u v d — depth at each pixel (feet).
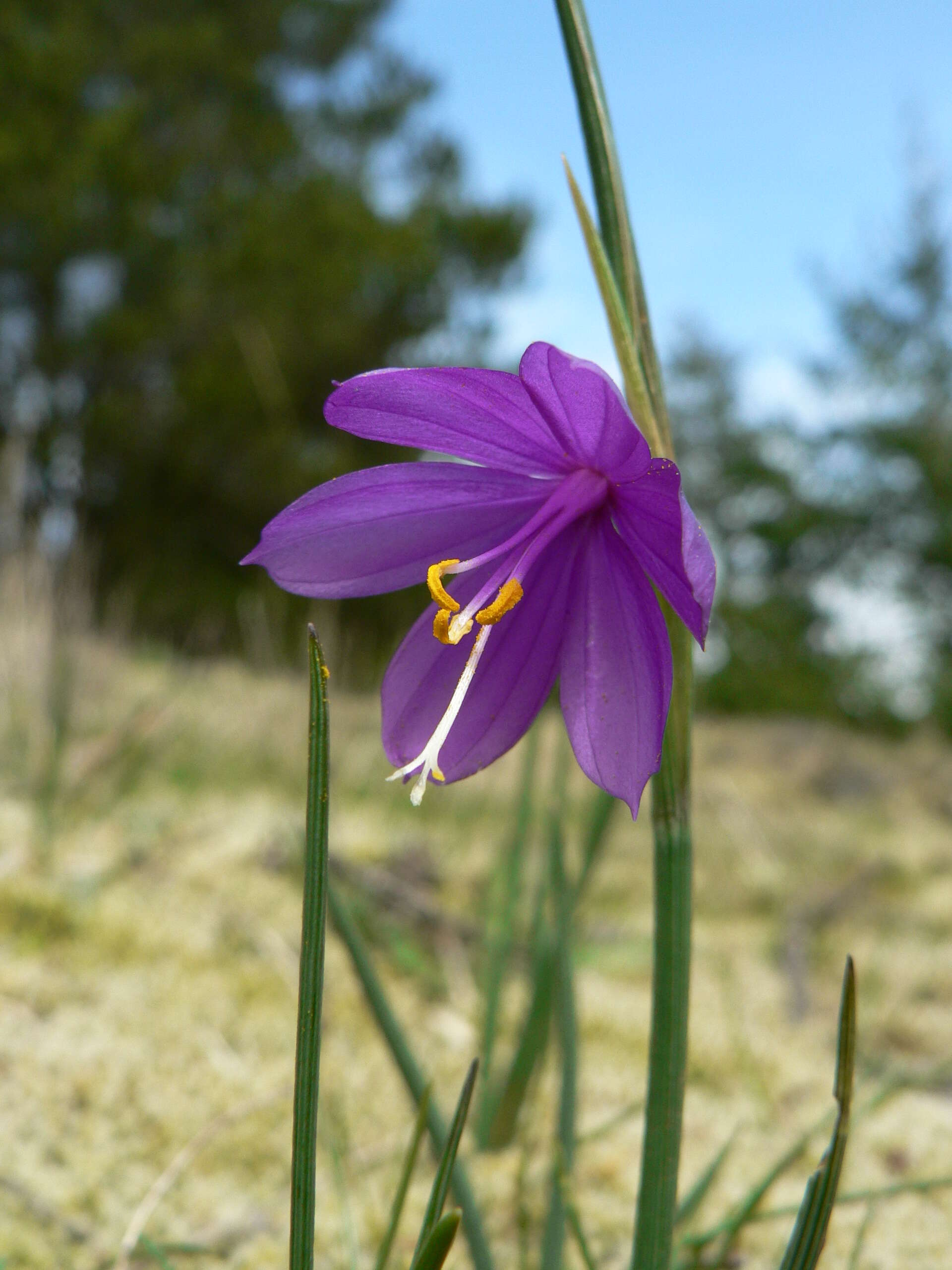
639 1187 0.30
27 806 0.90
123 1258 0.40
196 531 5.11
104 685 1.22
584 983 0.78
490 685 0.33
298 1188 0.26
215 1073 0.54
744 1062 0.62
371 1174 0.49
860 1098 0.62
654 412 0.30
